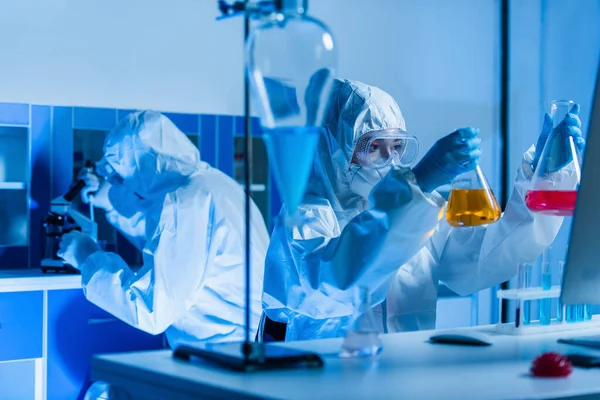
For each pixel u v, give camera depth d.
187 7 3.78
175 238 2.68
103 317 3.39
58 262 3.43
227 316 2.87
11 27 3.46
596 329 1.61
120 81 3.66
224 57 3.88
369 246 1.61
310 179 2.26
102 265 2.70
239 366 1.15
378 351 1.32
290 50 1.13
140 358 1.29
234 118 3.93
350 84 2.21
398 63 4.16
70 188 3.46
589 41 4.45
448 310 3.94
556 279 4.07
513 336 1.53
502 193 4.39
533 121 4.45
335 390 1.03
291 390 1.02
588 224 1.25
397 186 1.57
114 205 3.28
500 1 4.40
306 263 1.75
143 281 2.64
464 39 4.32
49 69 3.54
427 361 1.25
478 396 0.99
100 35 3.62
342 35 4.01
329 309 1.90
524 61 4.43
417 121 4.20
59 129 3.66
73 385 3.33
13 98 3.48
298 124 1.14
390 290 2.17
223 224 2.81
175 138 3.14
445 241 2.25
